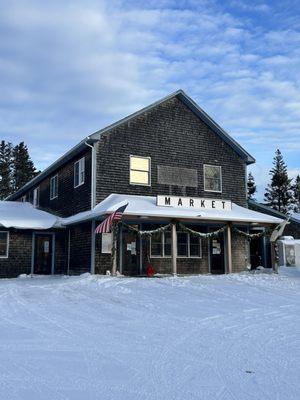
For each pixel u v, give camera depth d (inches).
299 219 981.2
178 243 844.0
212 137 912.9
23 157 2514.8
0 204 995.3
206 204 793.6
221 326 342.0
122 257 779.4
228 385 198.4
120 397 181.3
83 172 823.1
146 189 822.5
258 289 574.6
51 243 883.4
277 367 228.8
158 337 300.5
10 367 224.1
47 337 296.8
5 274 832.9
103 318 373.1
